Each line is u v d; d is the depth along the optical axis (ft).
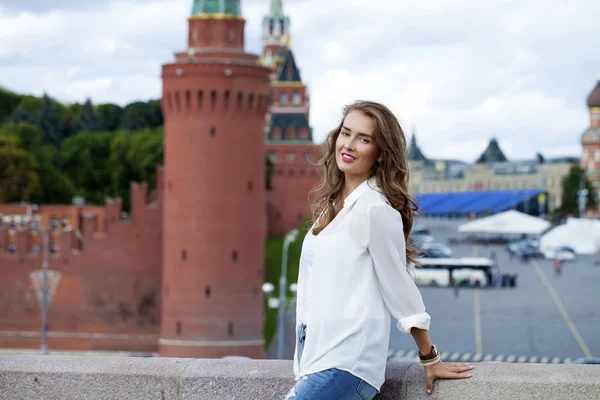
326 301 22.17
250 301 212.84
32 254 265.13
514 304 273.33
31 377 25.39
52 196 429.79
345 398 21.76
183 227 210.79
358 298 22.09
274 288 306.14
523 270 342.03
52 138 511.40
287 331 251.19
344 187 24.31
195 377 24.72
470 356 209.87
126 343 261.24
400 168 23.39
